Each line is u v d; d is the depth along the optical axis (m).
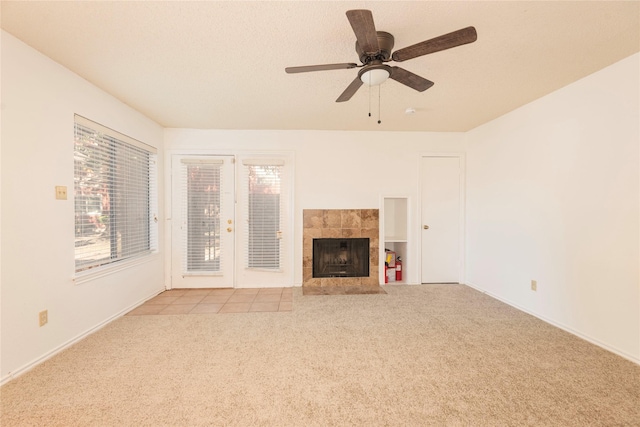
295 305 3.48
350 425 1.57
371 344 2.49
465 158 4.40
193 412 1.67
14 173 1.98
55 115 2.29
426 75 2.52
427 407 1.71
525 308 3.25
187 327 2.84
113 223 3.06
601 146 2.42
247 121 3.85
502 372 2.07
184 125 4.02
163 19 1.78
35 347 2.12
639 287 2.17
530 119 3.17
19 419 1.60
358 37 1.58
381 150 4.36
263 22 1.80
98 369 2.09
